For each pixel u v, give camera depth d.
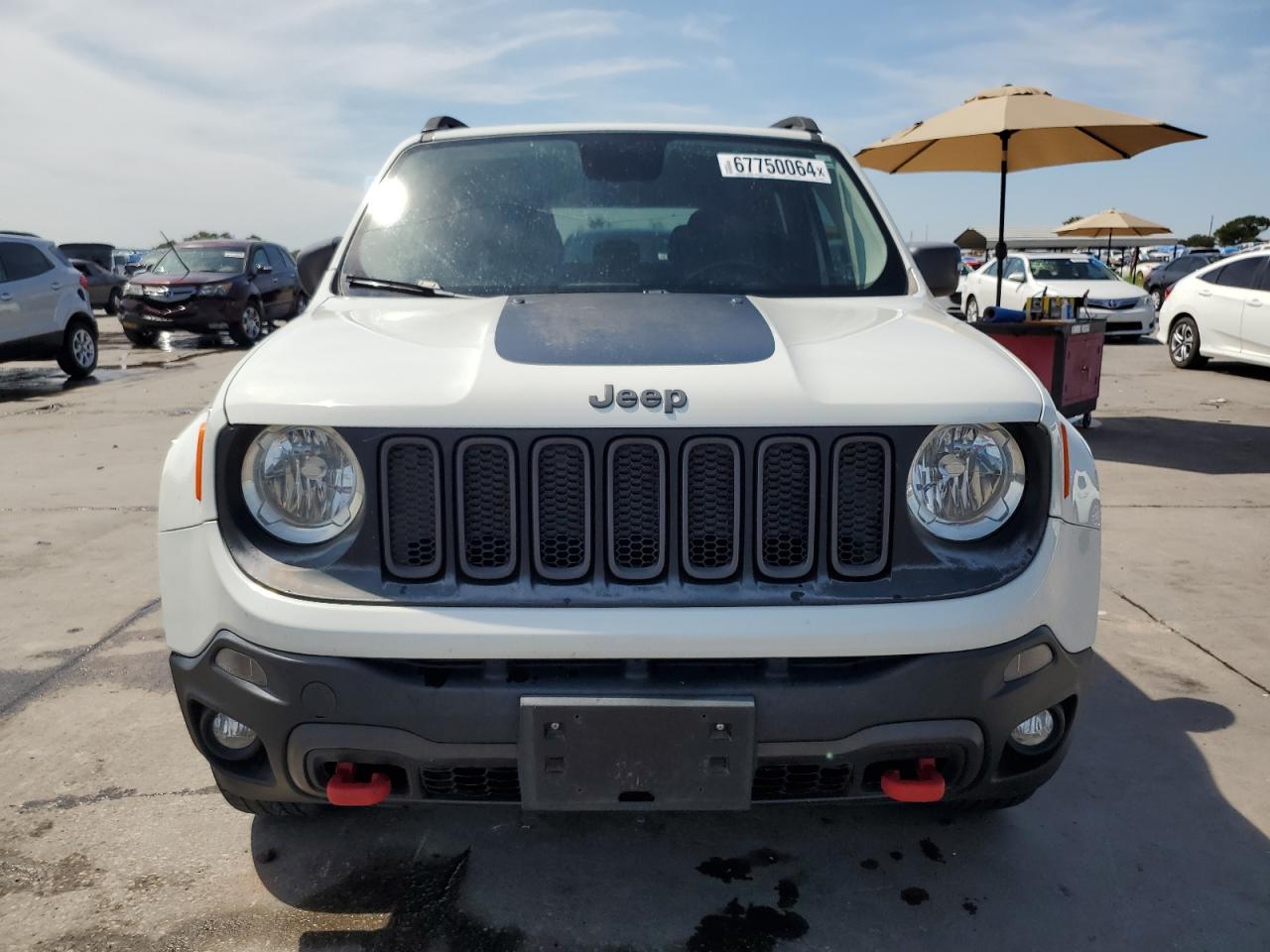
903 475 2.00
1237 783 2.93
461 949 2.23
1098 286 17.30
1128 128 8.32
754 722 1.93
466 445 1.97
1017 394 2.06
